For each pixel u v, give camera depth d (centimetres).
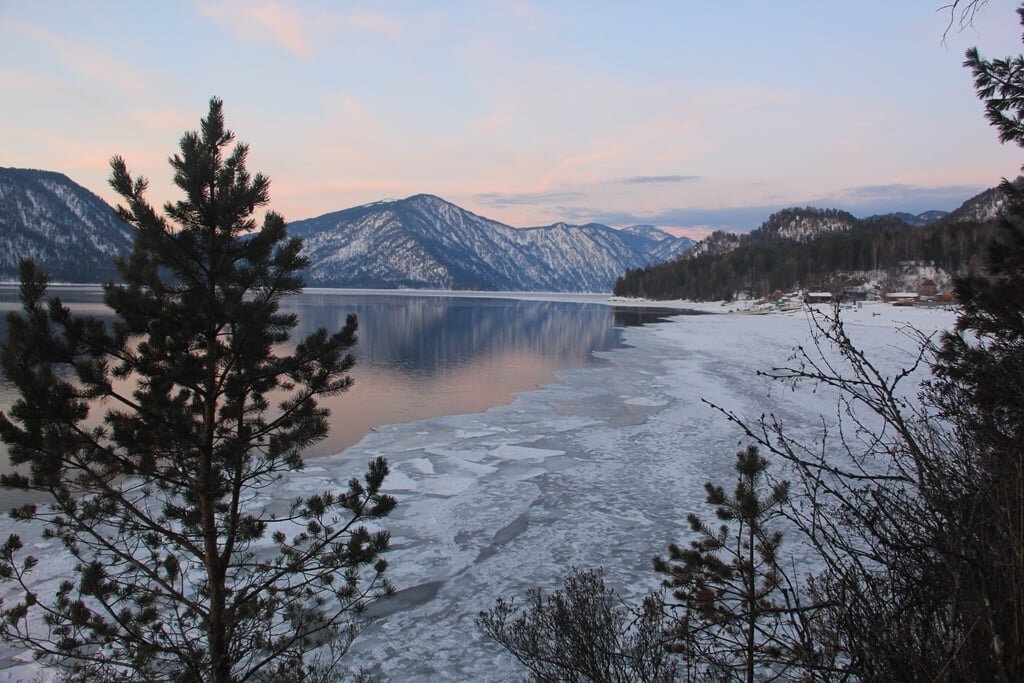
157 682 458
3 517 1004
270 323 500
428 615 738
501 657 643
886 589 226
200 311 477
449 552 920
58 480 456
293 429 561
